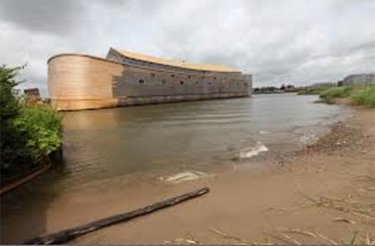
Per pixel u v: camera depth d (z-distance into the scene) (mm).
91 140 13469
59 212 4863
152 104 62875
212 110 36781
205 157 9320
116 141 13109
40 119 8477
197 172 7391
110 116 30922
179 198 5098
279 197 5047
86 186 6430
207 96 81188
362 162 7094
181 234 3799
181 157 9453
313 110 29766
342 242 3334
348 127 14484
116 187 6297
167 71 67125
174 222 4203
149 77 62031
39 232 4105
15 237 3965
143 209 4613
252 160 8562
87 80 48344
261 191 5461
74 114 36625
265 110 33500
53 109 10156
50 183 6691
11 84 6828
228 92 89438
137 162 8859
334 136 11984
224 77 87312
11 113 6727
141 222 4254
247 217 4250
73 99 47344
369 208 4297
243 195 5285
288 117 23422
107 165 8531
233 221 4137
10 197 5719
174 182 6527
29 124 7578
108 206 5090
